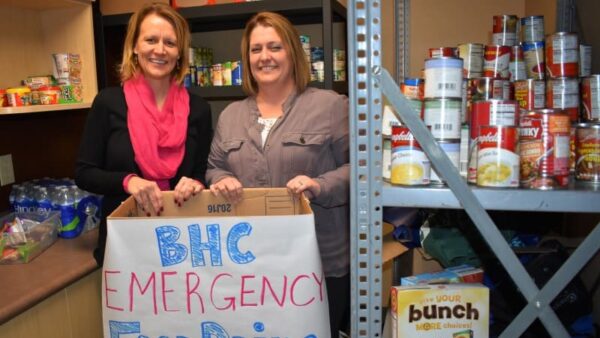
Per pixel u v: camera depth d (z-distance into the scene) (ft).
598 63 4.59
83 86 6.61
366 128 2.88
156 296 3.25
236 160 4.88
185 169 5.36
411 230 5.76
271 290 3.19
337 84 7.30
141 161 4.99
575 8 5.27
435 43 8.14
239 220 3.13
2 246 5.24
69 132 7.44
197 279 3.21
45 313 4.70
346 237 5.02
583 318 4.21
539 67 3.85
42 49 6.73
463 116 3.23
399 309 3.19
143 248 3.21
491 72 3.86
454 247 4.85
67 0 6.07
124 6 7.34
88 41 6.55
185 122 5.26
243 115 5.01
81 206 6.33
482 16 7.91
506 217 5.09
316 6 6.68
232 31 8.82
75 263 5.24
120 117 5.04
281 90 4.94
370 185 2.92
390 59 8.27
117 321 3.30
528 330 3.99
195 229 3.16
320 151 4.77
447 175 2.79
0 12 6.12
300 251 3.15
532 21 4.15
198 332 3.27
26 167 6.77
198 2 7.23
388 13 8.19
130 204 3.84
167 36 4.98
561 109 3.10
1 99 5.57
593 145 2.88
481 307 3.19
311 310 3.20
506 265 2.85
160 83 5.26
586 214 5.03
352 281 3.03
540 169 2.77
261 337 3.24
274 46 4.74
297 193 3.90
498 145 2.72
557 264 4.31
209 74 7.80
